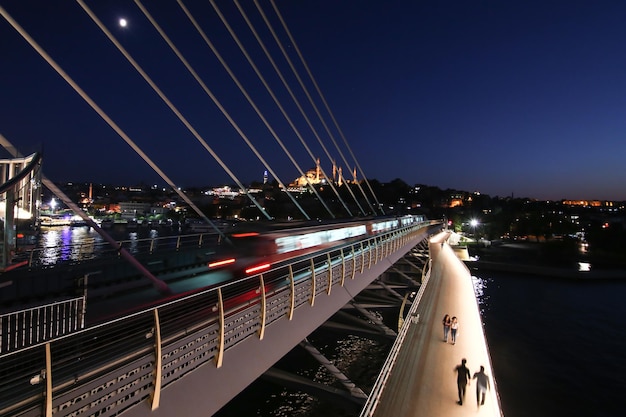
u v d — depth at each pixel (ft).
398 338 72.18
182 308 34.96
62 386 20.11
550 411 89.76
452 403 51.93
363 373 106.52
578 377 109.40
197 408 28.37
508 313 179.32
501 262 330.75
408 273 203.10
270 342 39.32
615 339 144.66
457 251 333.42
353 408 53.93
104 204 523.70
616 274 267.59
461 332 83.82
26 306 23.68
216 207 563.07
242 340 34.22
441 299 116.57
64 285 46.06
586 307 193.16
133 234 322.14
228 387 32.01
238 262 68.23
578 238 476.54
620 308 191.72
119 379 22.67
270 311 39.45
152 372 24.71
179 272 65.16
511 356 124.98
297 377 58.08
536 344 137.49
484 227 561.84
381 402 51.70
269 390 94.38
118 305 42.34
